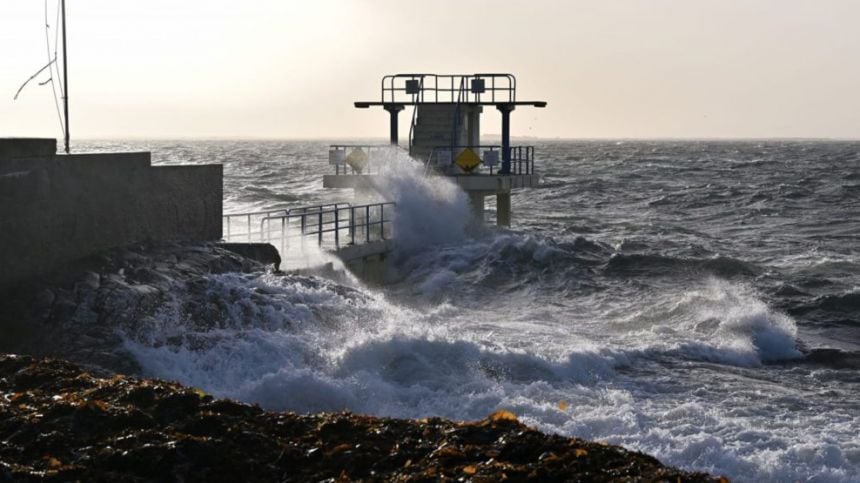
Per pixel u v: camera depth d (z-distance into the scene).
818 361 20.48
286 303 18.22
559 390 15.75
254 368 15.41
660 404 15.56
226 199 58.56
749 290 29.06
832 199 69.31
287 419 9.48
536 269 29.84
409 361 16.23
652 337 21.17
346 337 17.05
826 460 12.70
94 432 8.97
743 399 16.28
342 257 26.25
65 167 18.02
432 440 8.85
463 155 34.66
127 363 14.95
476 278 28.81
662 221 56.56
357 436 8.98
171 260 19.50
